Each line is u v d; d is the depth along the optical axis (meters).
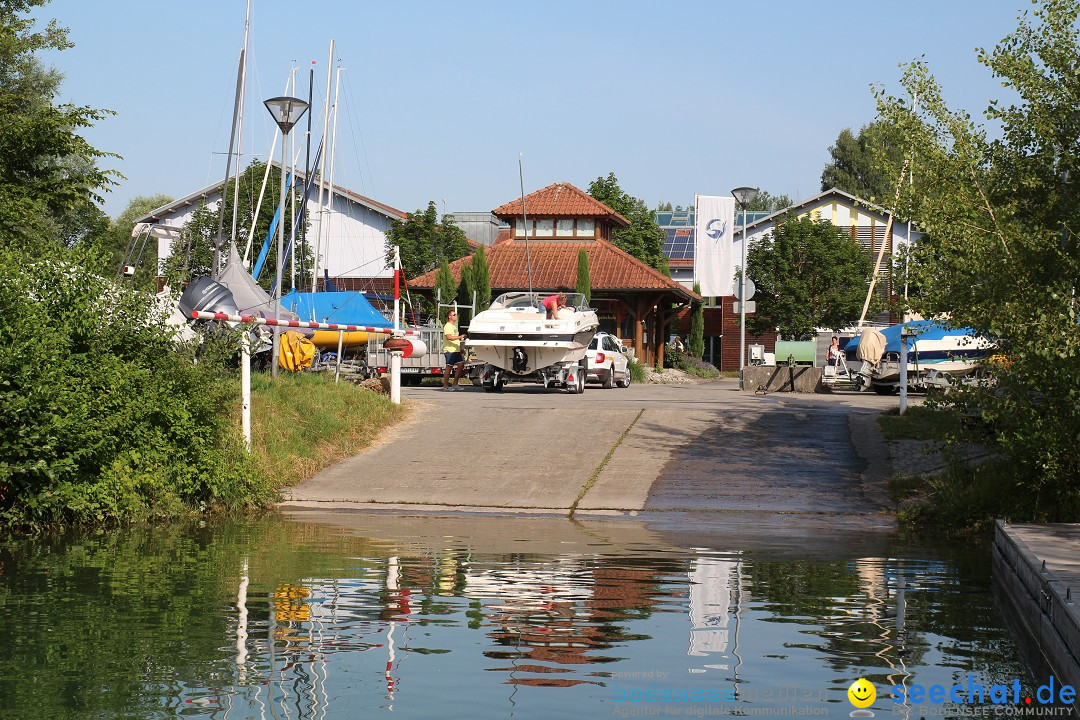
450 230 54.16
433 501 15.73
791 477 16.81
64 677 6.25
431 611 8.13
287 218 46.56
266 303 24.22
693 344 56.53
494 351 28.91
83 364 14.39
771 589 9.26
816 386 30.20
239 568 10.10
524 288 45.94
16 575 9.64
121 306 15.20
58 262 14.80
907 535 13.23
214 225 45.47
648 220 62.38
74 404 13.58
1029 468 13.59
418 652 6.91
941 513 14.07
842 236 55.25
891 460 17.73
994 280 13.27
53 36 28.95
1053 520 13.23
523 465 17.72
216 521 14.16
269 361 23.88
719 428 20.34
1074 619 6.54
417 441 19.41
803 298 54.16
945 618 8.13
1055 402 13.06
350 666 6.56
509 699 5.93
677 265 68.69
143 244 27.59
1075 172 13.85
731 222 46.50
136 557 10.83
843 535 13.16
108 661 6.61
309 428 18.48
